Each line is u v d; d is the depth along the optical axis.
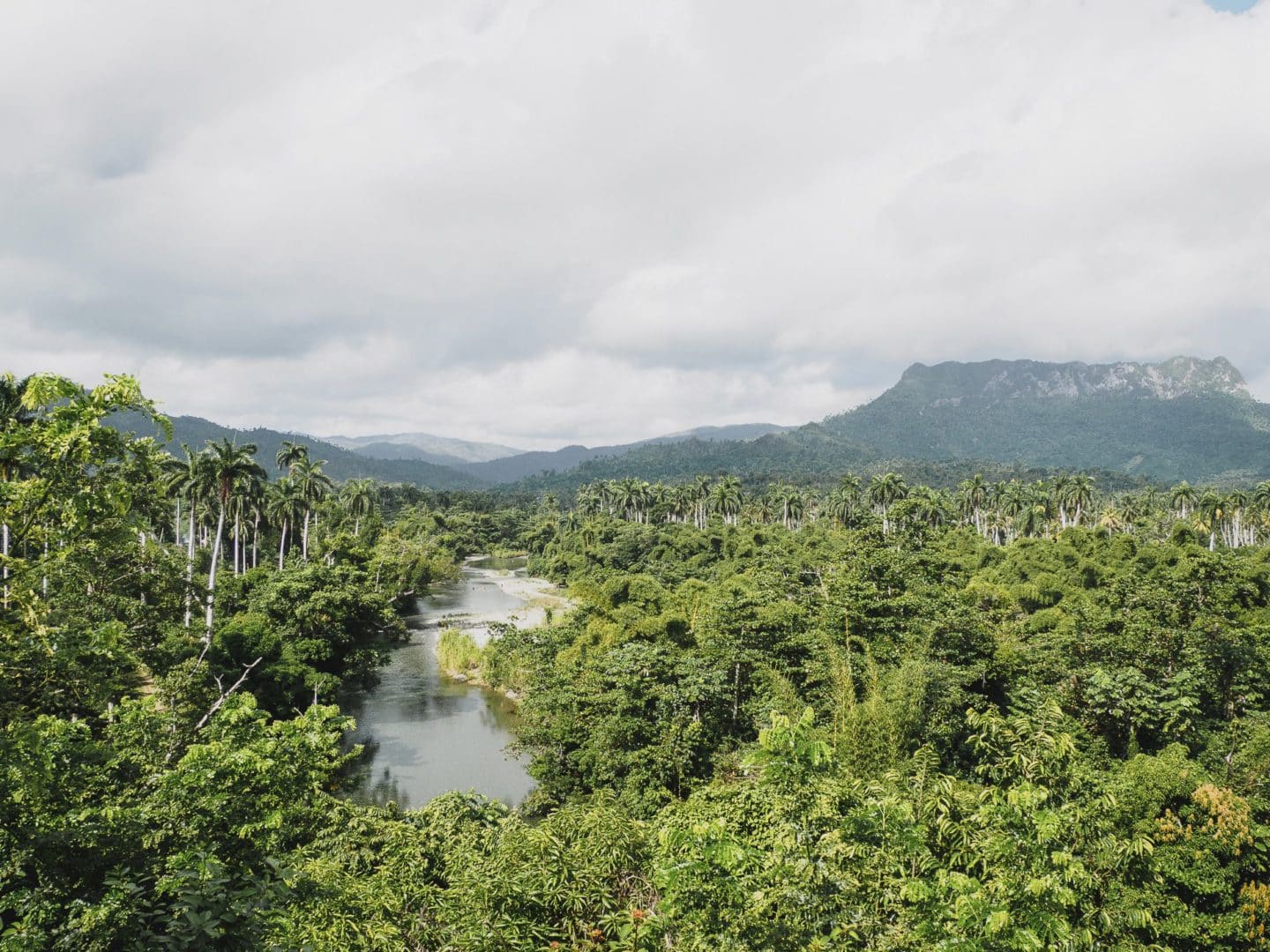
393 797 31.73
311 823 18.08
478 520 156.62
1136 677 26.69
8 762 7.70
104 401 7.93
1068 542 72.62
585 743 28.91
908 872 8.87
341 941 11.82
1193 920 14.24
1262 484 94.44
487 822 20.73
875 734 22.75
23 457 7.78
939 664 28.36
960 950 7.18
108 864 8.34
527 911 10.73
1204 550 53.06
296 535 84.88
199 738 16.70
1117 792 16.59
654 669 30.12
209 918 7.18
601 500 157.25
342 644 46.88
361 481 97.00
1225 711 29.36
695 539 99.50
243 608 48.28
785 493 137.38
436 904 13.23
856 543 50.34
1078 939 8.20
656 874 7.82
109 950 6.95
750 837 11.73
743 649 32.19
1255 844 15.22
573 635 45.84
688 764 27.16
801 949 7.27
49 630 8.36
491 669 48.69
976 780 23.20
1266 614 37.72
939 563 50.94
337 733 14.02
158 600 24.62
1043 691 28.28
